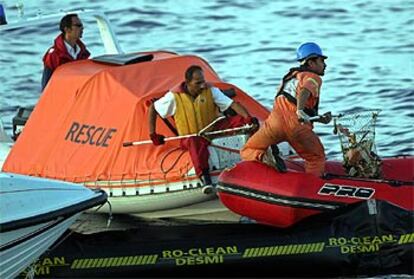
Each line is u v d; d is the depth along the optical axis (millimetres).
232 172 37938
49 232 35094
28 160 42031
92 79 41844
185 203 39531
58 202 35250
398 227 36250
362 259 36344
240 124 39625
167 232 37812
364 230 36406
